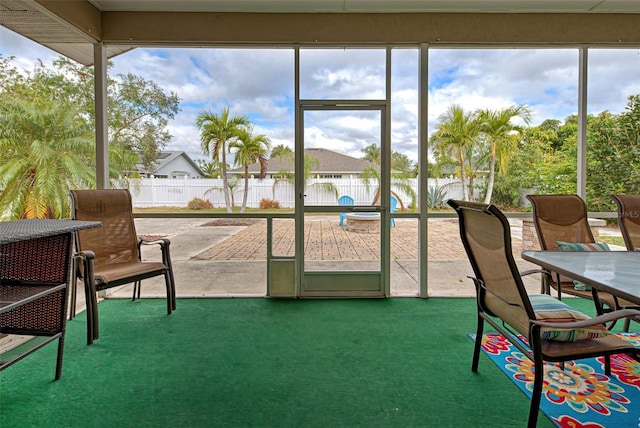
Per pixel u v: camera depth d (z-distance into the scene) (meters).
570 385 2.09
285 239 3.85
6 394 2.00
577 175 3.87
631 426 1.73
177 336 2.80
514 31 3.66
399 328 2.95
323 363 2.37
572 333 1.71
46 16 3.14
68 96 3.88
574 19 3.66
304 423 1.77
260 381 2.16
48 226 2.12
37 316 2.19
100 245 3.26
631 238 2.83
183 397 1.99
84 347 2.60
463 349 2.57
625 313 1.48
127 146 3.90
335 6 3.56
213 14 3.67
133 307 3.48
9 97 3.84
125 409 1.88
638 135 3.84
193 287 4.08
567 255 2.21
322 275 3.82
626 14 3.67
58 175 4.03
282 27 3.67
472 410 1.87
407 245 4.01
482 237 1.83
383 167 3.80
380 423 1.77
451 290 3.98
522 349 1.72
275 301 3.68
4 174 3.84
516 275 1.60
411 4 3.51
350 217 3.83
